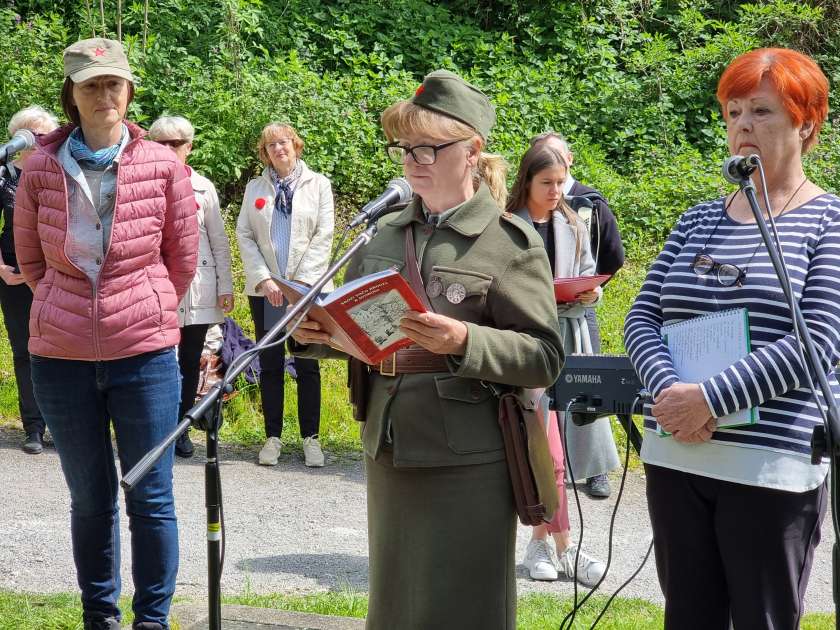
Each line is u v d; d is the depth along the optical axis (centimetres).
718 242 303
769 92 293
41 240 374
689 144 1301
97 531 379
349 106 1145
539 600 471
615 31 1441
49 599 435
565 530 512
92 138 376
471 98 300
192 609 415
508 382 288
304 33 1295
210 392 261
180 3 1226
